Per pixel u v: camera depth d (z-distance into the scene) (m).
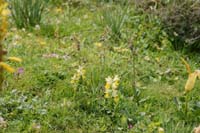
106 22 6.45
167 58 5.87
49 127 4.04
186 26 6.12
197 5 6.28
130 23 6.75
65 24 6.65
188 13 6.16
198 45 6.08
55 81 4.80
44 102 4.40
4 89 4.50
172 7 6.36
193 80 4.15
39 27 6.26
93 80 4.73
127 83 4.89
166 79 5.26
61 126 4.09
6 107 4.23
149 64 5.55
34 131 3.92
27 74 4.85
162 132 3.83
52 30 6.34
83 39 6.13
